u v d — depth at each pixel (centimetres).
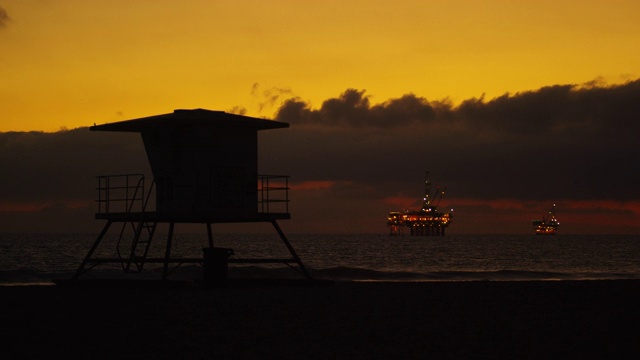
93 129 4219
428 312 3131
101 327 2642
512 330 2638
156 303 3353
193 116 3972
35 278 6125
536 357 2153
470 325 2752
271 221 4356
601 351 2252
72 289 4056
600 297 3850
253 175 4106
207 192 3950
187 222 4297
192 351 2200
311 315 2994
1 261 12219
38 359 2084
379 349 2252
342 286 4516
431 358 2125
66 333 2512
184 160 3969
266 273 6919
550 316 3033
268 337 2444
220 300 3491
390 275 7100
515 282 5050
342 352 2198
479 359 2114
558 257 16675
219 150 3994
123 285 4244
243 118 4081
